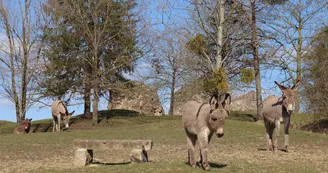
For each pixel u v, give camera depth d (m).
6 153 16.27
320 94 28.77
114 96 43.72
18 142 20.22
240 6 32.50
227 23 32.47
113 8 38.56
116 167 11.47
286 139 16.00
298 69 33.75
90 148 12.27
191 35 31.55
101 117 41.44
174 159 13.99
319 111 28.75
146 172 10.62
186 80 37.41
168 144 19.30
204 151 10.25
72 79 39.41
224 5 31.41
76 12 37.66
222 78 29.08
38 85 38.28
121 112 44.97
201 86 33.56
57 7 37.41
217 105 9.91
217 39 31.03
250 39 33.66
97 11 37.06
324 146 18.05
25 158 14.91
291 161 13.00
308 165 12.14
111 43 39.31
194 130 10.45
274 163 12.40
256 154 15.17
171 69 43.72
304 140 20.16
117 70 40.72
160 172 10.50
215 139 20.92
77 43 38.66
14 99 36.81
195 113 10.38
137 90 42.66
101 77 37.75
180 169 10.77
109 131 26.36
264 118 16.45
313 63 31.11
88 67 39.66
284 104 15.35
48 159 14.58
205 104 10.36
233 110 44.78
